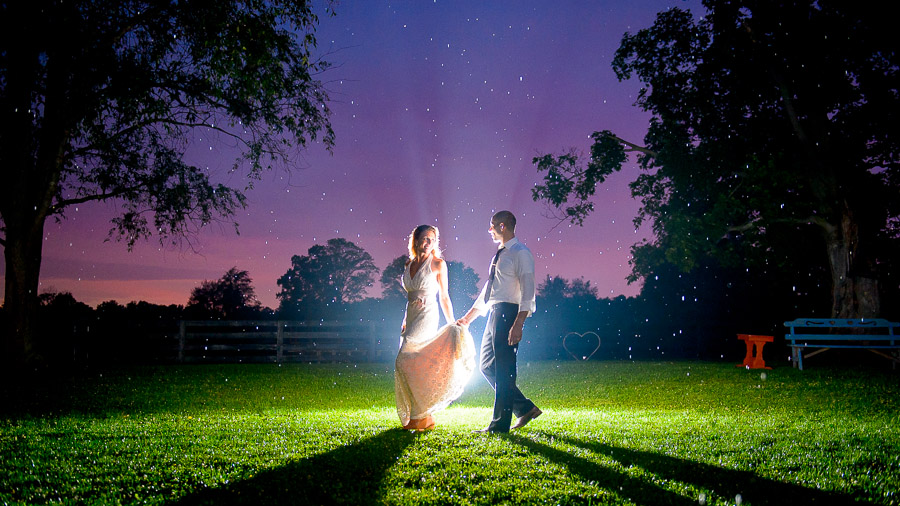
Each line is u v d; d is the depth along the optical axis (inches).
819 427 261.0
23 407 345.7
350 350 739.4
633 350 863.7
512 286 222.7
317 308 1024.2
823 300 850.8
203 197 653.3
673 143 751.7
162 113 568.4
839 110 728.3
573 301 868.6
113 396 396.8
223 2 515.8
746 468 179.0
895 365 543.8
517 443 202.4
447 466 174.2
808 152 690.2
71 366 620.4
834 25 669.3
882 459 193.2
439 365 234.8
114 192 633.6
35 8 484.4
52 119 540.7
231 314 996.6
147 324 695.7
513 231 227.1
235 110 594.6
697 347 871.1
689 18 757.9
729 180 771.4
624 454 193.3
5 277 553.9
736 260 724.0
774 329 857.5
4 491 154.4
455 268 858.1
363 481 160.7
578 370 587.8
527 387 467.5
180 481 162.6
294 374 566.3
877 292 669.3
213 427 249.0
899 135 689.6
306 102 618.2
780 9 687.1
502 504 144.3
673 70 779.4
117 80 521.0
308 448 199.3
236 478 163.8
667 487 156.9
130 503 145.9
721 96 756.6
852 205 676.1
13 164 543.8
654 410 345.7
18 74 511.5
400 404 236.1
